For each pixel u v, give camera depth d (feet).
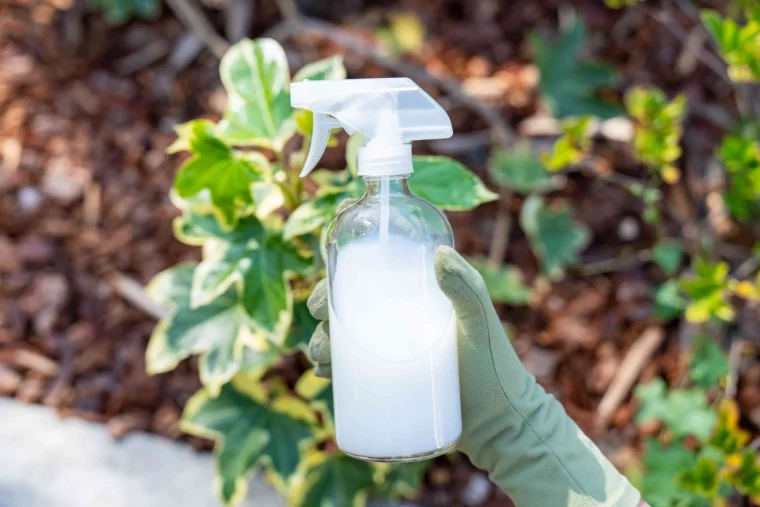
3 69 4.80
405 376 2.56
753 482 3.47
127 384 4.01
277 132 3.06
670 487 3.67
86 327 4.18
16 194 4.47
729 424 3.51
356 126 2.52
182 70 4.94
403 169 2.54
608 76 4.66
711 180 4.69
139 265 4.33
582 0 5.29
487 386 2.74
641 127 4.23
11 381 3.98
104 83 4.87
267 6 5.10
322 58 4.95
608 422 4.14
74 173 4.55
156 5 5.10
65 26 4.99
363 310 2.56
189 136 2.93
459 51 5.16
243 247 3.16
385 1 5.40
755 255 4.38
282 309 3.11
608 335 4.36
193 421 3.52
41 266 4.32
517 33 5.25
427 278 2.60
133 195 4.51
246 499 3.70
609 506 2.76
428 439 2.59
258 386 3.60
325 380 3.41
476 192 3.02
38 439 3.78
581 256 4.60
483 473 3.94
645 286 4.50
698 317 3.73
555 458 2.78
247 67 3.11
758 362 4.23
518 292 4.21
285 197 3.13
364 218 2.60
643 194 4.21
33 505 3.57
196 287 3.12
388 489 3.77
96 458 3.76
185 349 3.30
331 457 3.63
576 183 4.78
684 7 4.63
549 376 4.27
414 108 2.54
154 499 3.64
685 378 4.18
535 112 4.86
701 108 4.87
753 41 3.46
